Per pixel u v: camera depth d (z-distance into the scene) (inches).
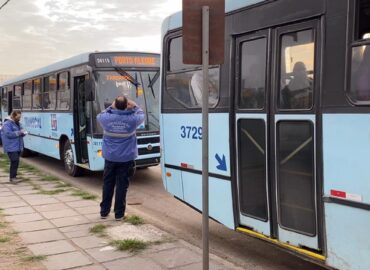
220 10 167.9
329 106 171.3
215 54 168.7
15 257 226.5
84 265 215.0
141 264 215.6
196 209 251.3
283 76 194.4
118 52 446.9
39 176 486.0
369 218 157.9
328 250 174.7
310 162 181.5
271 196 201.6
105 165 295.0
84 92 470.6
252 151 211.5
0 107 927.0
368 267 159.8
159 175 497.0
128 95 445.1
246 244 259.8
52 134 554.9
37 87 617.3
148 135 440.8
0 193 389.1
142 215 317.4
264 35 203.3
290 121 189.9
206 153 169.5
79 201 353.1
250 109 210.8
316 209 178.9
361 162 159.8
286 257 238.2
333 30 170.7
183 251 233.0
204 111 168.2
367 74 158.6
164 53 276.1
